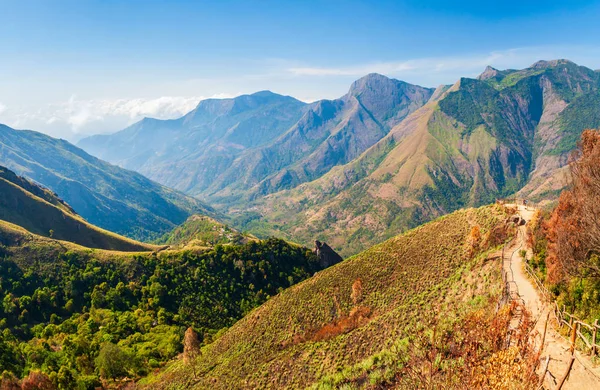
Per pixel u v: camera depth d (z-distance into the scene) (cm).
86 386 7875
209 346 8038
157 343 10562
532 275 3609
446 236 6362
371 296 5934
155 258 15125
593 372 1786
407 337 3422
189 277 14212
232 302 13562
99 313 12269
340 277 7144
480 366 1302
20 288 12975
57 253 14675
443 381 1377
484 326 1523
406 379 1752
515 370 1235
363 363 3434
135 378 8638
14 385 7475
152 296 13212
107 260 14850
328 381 3541
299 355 5059
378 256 7200
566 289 2725
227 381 5644
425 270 5759
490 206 6531
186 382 6519
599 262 2603
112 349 8775
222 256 15250
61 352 9681
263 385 4794
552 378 1825
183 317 12381
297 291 7575
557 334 2275
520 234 5044
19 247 14525
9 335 10444
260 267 15000
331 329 5597
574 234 2883
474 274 4459
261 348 6181
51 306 12650
